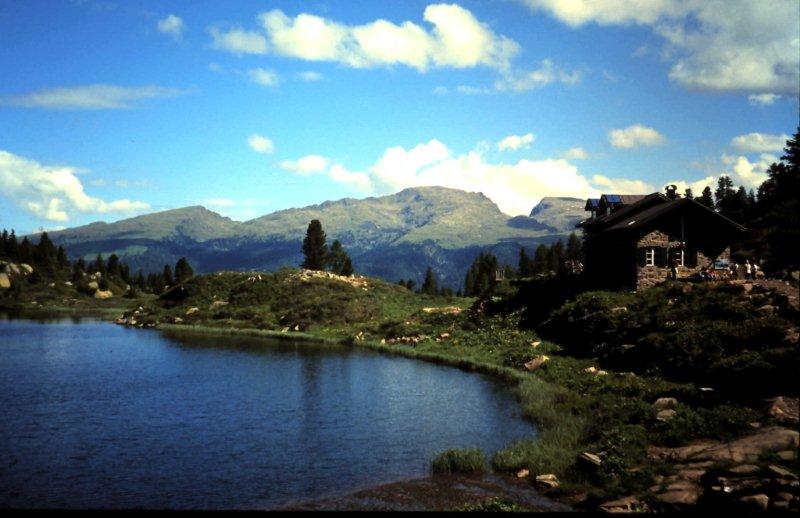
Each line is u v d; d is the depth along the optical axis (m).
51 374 47.69
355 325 80.56
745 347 30.80
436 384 42.25
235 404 36.09
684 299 41.44
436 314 73.06
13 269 169.88
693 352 32.41
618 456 21.42
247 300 98.69
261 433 29.42
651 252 52.75
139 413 33.78
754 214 80.00
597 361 40.22
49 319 112.62
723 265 52.56
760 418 22.25
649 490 18.17
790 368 25.83
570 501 19.25
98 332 85.06
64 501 20.42
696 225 53.34
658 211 52.78
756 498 15.38
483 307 67.44
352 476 22.89
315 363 53.44
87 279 188.62
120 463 24.62
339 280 106.06
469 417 32.19
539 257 155.12
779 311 33.47
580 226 69.50
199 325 90.44
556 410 30.98
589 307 49.50
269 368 50.53
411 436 28.62
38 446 27.12
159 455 25.72
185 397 38.25
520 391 36.84
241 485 21.97
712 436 21.95
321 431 29.70
